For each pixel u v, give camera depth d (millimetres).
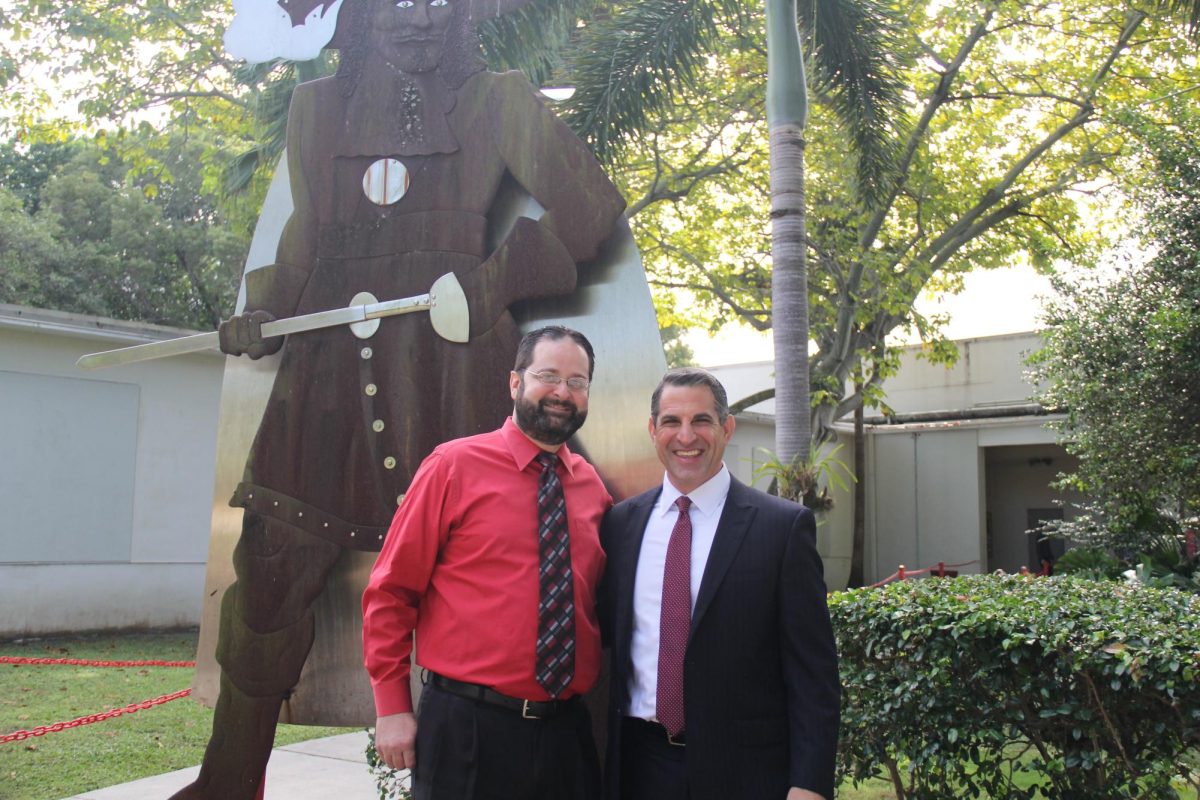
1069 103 13773
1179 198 9133
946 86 12820
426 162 3410
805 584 2262
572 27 7766
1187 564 9164
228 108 13203
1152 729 2998
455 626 2316
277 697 3268
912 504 17688
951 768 3457
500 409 3229
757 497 2361
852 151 7641
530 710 2271
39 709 6742
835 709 2205
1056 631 3096
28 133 12633
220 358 11992
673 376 2418
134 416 11219
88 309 19297
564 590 2326
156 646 10156
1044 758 3248
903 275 12797
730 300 14594
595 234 3242
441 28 3447
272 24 3572
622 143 7312
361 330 3344
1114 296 9508
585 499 2545
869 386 13016
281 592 3293
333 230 3430
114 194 19953
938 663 3254
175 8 12344
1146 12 12141
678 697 2229
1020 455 18062
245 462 3395
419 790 2271
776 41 5934
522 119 3336
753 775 2180
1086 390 9445
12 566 10211
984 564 16859
